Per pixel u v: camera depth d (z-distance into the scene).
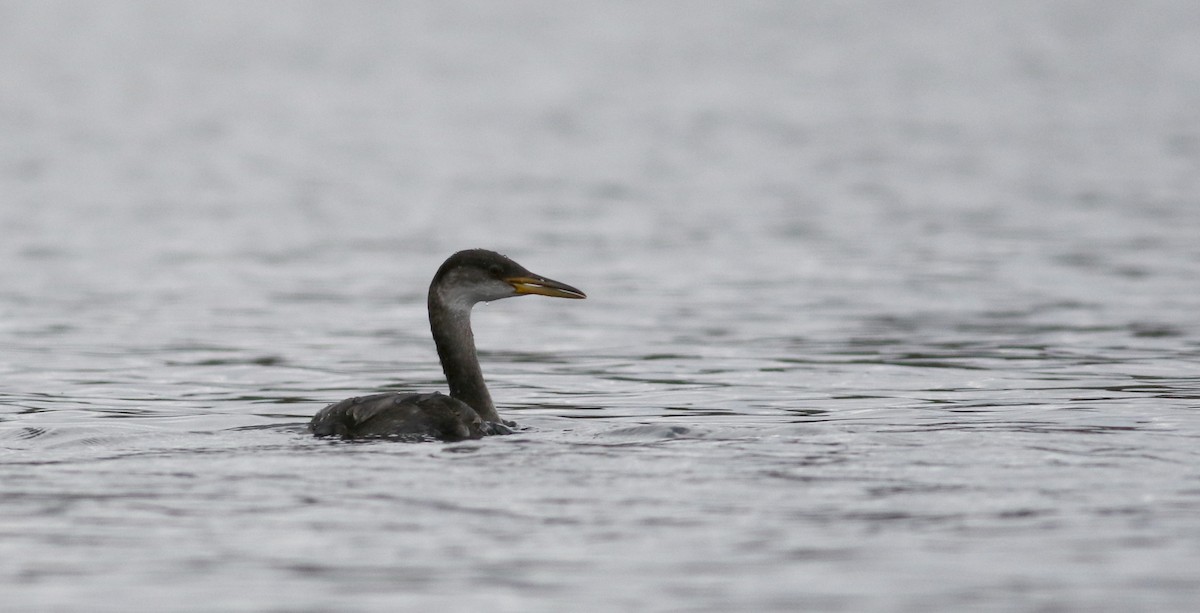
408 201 34.72
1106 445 11.09
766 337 18.53
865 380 15.45
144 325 19.66
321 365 16.95
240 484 10.00
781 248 26.88
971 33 87.50
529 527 8.96
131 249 27.09
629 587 7.93
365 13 101.62
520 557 8.42
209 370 16.58
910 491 9.72
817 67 72.69
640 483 9.98
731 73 70.69
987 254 25.67
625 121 54.31
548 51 81.25
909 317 19.84
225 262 25.64
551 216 31.91
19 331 19.12
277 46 83.88
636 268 24.78
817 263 25.09
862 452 10.92
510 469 10.36
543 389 15.26
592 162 43.03
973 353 17.05
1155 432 11.73
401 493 9.73
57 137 48.78
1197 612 7.48
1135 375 15.35
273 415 13.78
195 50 81.62
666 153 44.94
